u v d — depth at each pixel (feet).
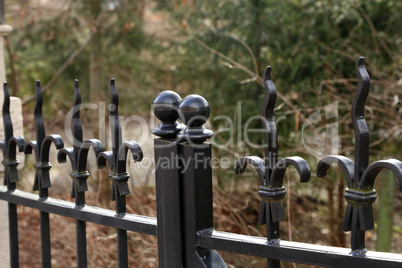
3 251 7.51
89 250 11.95
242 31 17.44
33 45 22.89
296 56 15.67
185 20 19.19
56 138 5.08
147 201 12.57
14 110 7.52
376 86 13.92
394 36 15.11
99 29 22.26
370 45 15.48
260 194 3.66
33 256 14.60
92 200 12.71
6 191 5.98
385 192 13.99
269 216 3.64
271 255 3.59
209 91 18.03
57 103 23.08
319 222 14.89
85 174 4.98
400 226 18.57
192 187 3.92
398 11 14.79
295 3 15.71
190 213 3.97
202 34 18.72
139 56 23.53
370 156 15.29
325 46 14.83
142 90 21.54
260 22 16.62
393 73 13.93
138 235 11.00
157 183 4.17
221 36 17.94
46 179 5.43
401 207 18.95
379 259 3.13
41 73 22.77
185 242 4.04
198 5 19.76
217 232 3.97
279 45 16.16
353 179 3.25
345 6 15.15
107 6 20.43
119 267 4.67
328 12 15.02
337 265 3.28
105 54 23.26
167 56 21.50
